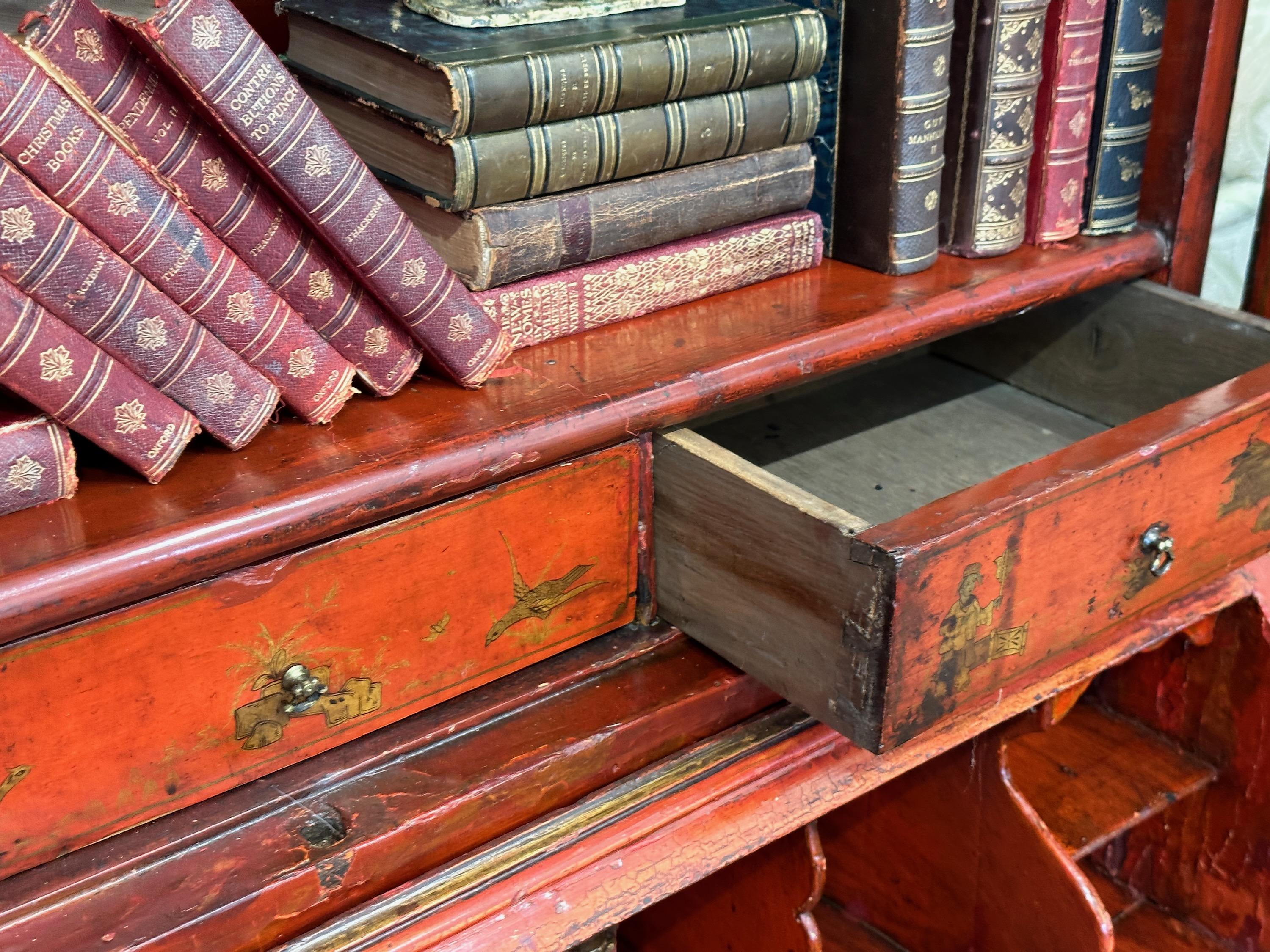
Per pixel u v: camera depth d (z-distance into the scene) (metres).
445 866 0.85
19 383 0.69
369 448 0.79
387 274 0.80
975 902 1.26
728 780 0.95
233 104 0.71
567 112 0.89
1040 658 0.93
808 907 1.06
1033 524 0.84
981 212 1.12
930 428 1.27
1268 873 1.35
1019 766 1.38
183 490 0.75
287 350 0.79
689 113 0.96
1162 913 1.48
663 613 0.99
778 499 0.82
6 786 0.70
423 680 0.86
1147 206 1.23
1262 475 1.04
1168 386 1.23
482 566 0.86
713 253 1.03
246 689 0.78
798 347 0.96
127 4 0.70
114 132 0.71
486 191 0.87
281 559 0.76
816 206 1.13
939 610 0.80
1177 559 1.01
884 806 1.32
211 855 0.77
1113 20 1.12
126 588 0.69
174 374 0.74
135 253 0.71
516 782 0.85
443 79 0.83
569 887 0.88
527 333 0.94
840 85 1.07
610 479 0.90
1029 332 1.33
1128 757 1.39
